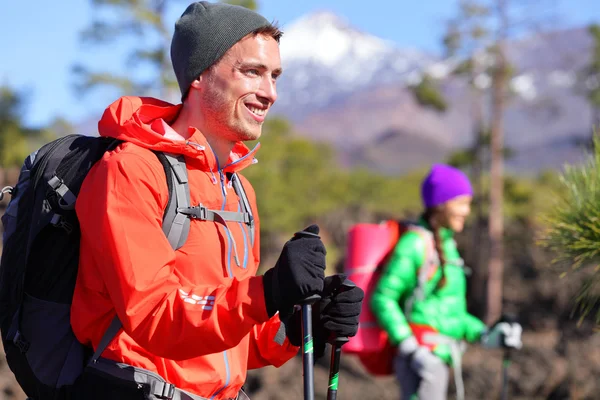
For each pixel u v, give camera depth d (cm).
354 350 736
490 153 3106
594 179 405
